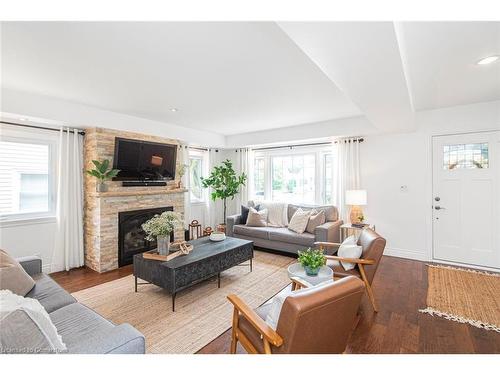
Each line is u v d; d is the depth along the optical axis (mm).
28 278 1911
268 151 5801
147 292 2840
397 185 4168
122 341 1083
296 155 5473
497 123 3420
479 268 3545
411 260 3961
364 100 2414
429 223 3926
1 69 2309
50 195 3570
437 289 2885
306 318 1140
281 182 5695
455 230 3750
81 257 3740
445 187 3811
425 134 3930
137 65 2244
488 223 3525
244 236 4812
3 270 1779
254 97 3145
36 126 3354
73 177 3660
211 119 4246
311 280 2242
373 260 2398
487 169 3516
